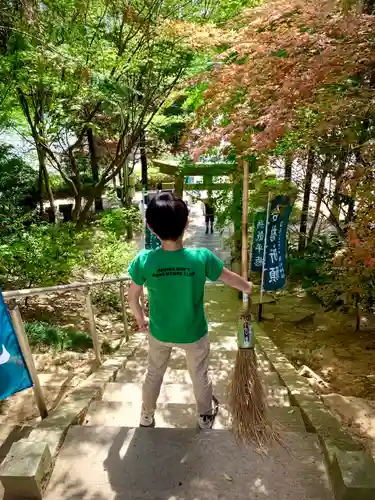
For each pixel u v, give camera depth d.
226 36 4.44
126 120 10.02
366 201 3.02
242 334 2.25
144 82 9.10
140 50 7.75
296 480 1.99
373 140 2.77
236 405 2.24
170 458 2.13
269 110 2.60
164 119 10.47
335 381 4.33
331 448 2.10
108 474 2.05
